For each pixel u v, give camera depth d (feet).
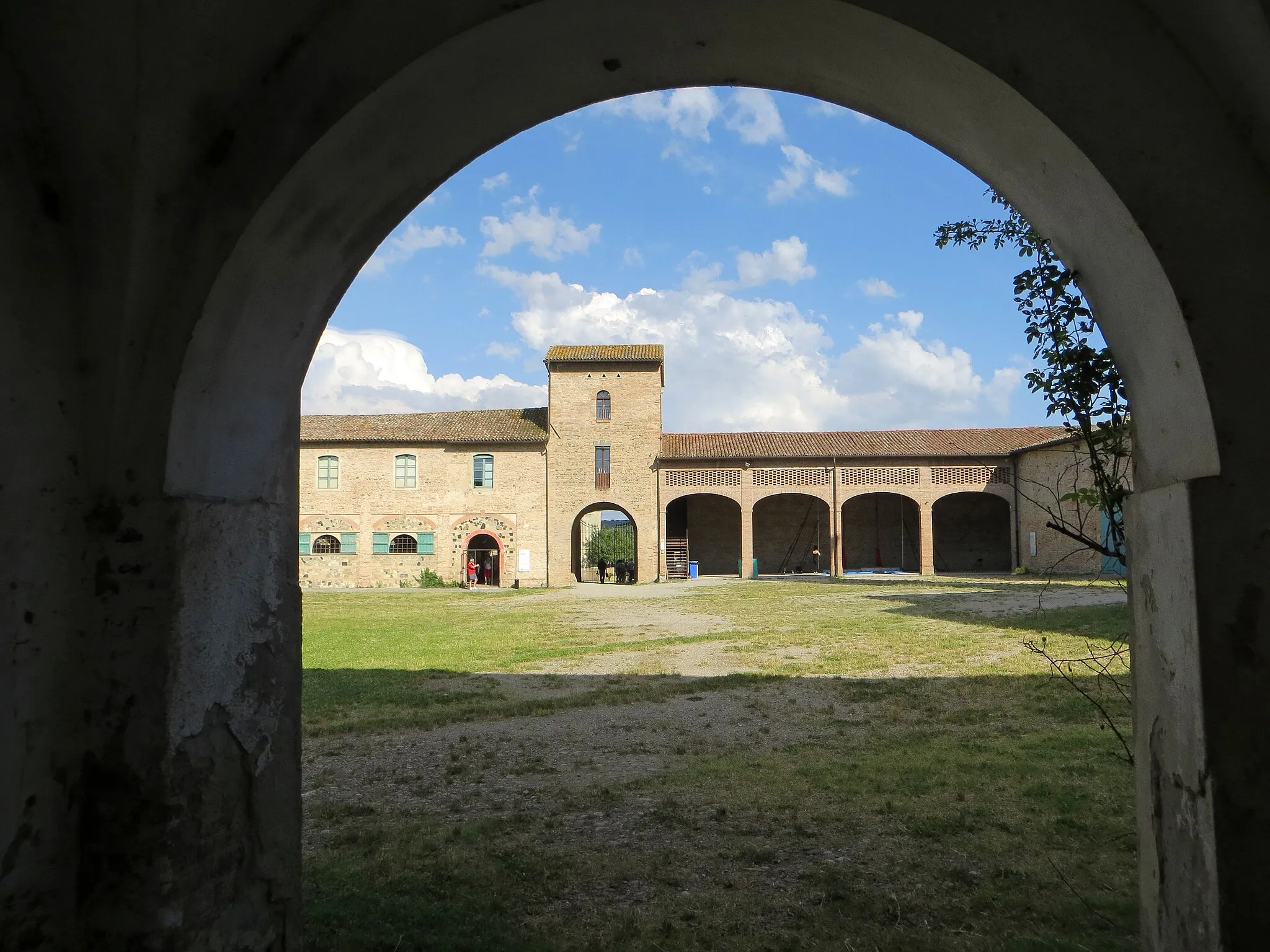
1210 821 6.14
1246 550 6.21
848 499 121.70
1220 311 6.43
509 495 122.52
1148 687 7.32
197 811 7.92
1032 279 12.46
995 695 29.86
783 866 14.69
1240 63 6.37
